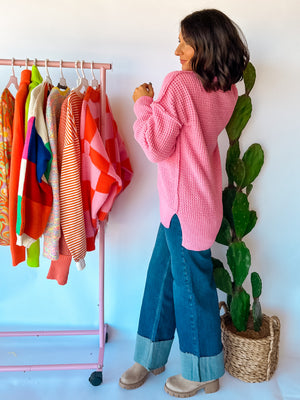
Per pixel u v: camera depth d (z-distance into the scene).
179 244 1.34
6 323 1.82
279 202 1.74
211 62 1.14
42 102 1.26
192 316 1.40
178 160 1.23
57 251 1.33
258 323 1.61
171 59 1.60
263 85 1.63
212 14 1.15
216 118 1.24
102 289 1.60
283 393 1.52
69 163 1.27
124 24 1.57
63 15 1.55
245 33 1.59
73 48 1.58
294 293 1.83
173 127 1.16
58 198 1.29
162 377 1.59
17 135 1.25
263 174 1.71
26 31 1.55
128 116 1.64
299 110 1.66
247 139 1.67
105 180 1.31
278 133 1.67
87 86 1.39
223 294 1.83
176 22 1.57
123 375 1.53
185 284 1.39
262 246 1.78
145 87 1.30
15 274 1.77
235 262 1.60
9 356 1.69
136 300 1.82
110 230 1.75
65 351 1.74
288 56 1.61
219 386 1.54
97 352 1.74
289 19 1.57
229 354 1.59
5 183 1.35
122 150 1.62
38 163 1.25
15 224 1.28
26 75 1.32
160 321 1.51
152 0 1.55
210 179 1.25
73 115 1.27
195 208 1.25
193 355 1.43
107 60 1.59
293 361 1.75
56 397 1.46
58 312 1.82
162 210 1.35
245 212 1.59
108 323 1.84
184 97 1.16
